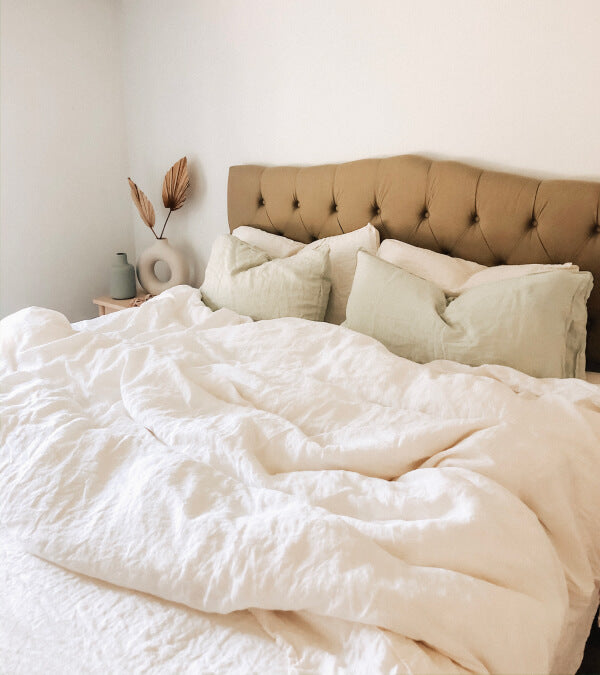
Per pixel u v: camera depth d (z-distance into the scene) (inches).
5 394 59.2
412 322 69.3
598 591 51.1
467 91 82.2
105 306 121.6
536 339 62.6
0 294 116.7
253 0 100.5
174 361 62.7
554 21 73.6
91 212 126.5
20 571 39.8
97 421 56.1
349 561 35.5
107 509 42.6
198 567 36.7
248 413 54.4
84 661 32.9
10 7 106.9
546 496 47.1
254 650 34.1
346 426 53.6
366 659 32.5
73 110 119.1
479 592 35.6
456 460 46.5
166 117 119.9
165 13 113.3
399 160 87.0
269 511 40.6
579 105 74.2
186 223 123.4
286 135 102.9
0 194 112.7
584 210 72.3
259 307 83.0
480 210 79.8
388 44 87.7
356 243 87.1
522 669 35.1
